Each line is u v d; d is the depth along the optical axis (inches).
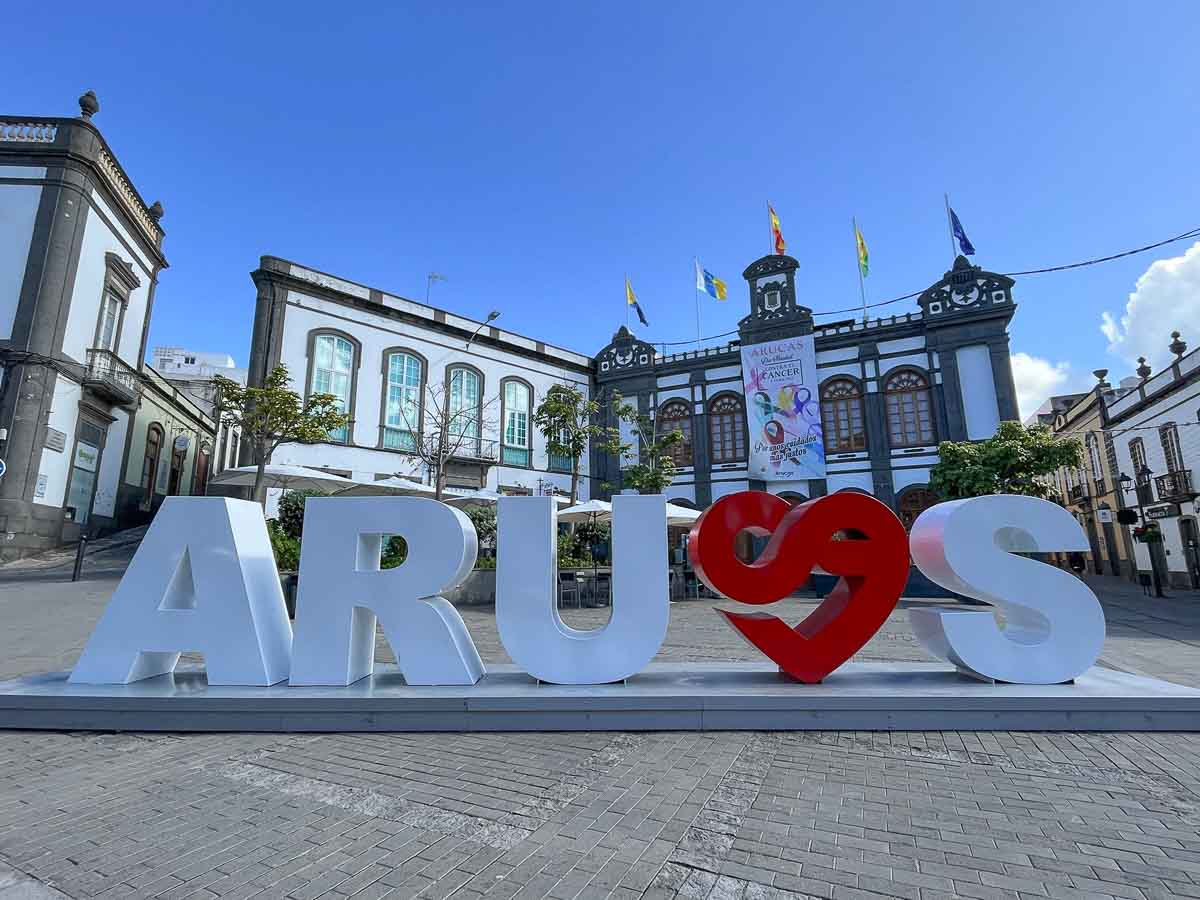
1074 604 196.1
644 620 195.0
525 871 100.0
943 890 94.2
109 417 760.3
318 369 785.6
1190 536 786.8
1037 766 146.8
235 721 177.0
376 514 198.4
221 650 191.3
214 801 128.3
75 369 681.0
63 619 348.5
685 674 211.3
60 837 112.0
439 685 191.0
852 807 124.3
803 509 201.0
